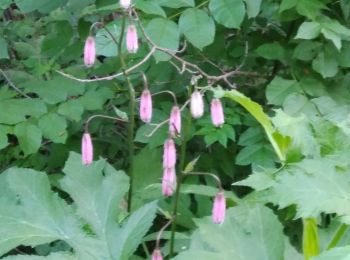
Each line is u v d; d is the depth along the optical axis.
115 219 0.83
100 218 0.83
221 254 0.72
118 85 1.23
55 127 1.05
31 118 1.05
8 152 1.21
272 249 0.74
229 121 1.09
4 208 0.81
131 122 0.94
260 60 1.22
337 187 0.66
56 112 1.07
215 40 1.17
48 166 1.19
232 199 0.99
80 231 0.82
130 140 0.95
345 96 1.12
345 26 1.12
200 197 1.06
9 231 0.79
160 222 1.11
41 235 0.80
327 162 0.67
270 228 0.76
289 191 0.66
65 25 1.23
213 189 1.02
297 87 1.09
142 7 0.94
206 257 0.71
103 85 1.20
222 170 1.20
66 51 1.22
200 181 1.19
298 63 1.12
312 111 1.05
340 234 0.71
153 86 1.21
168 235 0.96
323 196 0.65
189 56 1.19
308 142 0.72
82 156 0.86
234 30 1.21
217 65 1.22
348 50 1.06
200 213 1.05
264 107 1.21
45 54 1.23
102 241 0.81
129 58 1.11
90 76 1.26
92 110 1.19
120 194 0.85
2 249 0.77
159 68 1.17
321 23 1.01
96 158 1.23
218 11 0.97
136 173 1.09
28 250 1.17
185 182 1.12
